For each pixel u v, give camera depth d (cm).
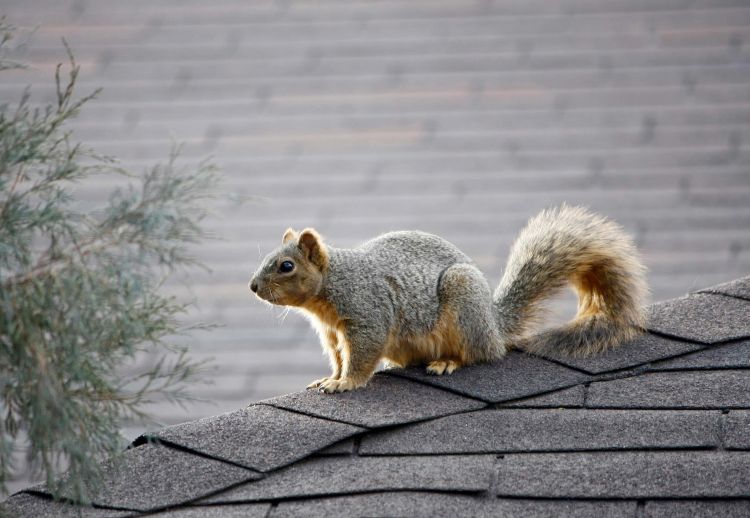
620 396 1068
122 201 830
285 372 1695
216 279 1905
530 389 1105
